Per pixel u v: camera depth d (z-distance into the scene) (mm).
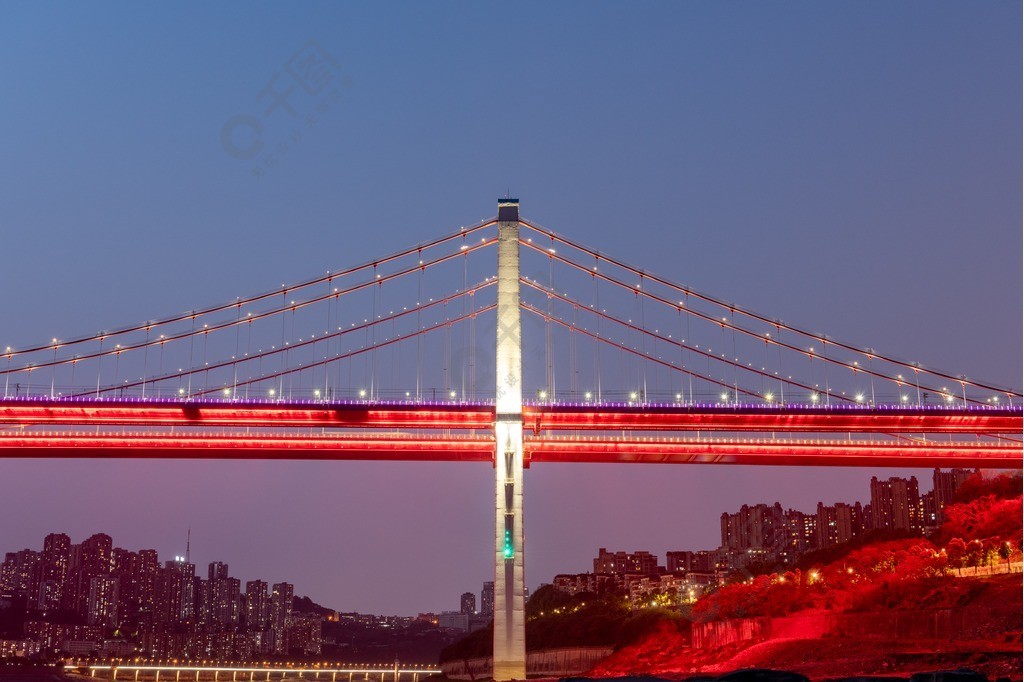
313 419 125562
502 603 113688
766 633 114500
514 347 124000
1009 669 67188
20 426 127875
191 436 125750
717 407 126125
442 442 126062
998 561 109312
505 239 128250
